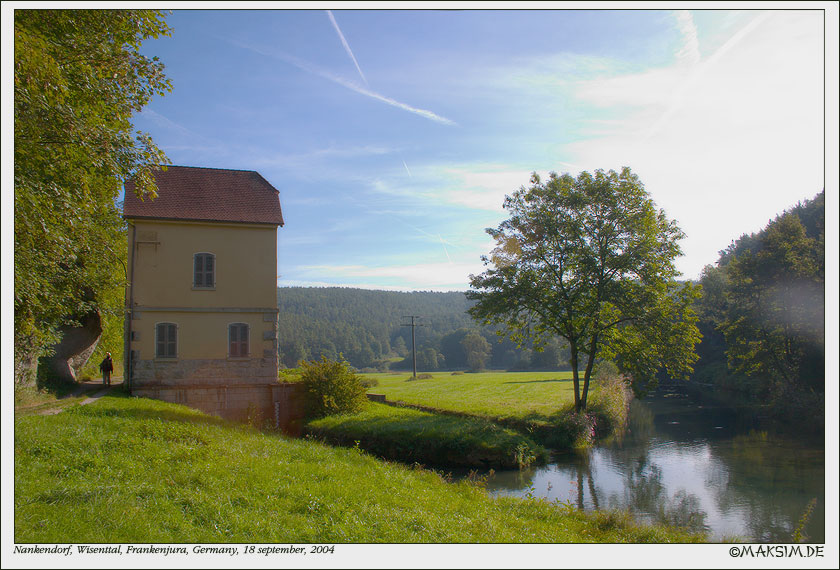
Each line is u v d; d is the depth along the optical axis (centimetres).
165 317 2605
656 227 2833
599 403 2998
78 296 1920
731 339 3506
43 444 1026
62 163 1195
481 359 11081
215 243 2709
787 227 3259
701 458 2022
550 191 3002
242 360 2677
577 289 2903
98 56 1252
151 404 2031
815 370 3114
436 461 2022
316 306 19250
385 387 5400
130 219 2597
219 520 798
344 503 960
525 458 1975
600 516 1127
